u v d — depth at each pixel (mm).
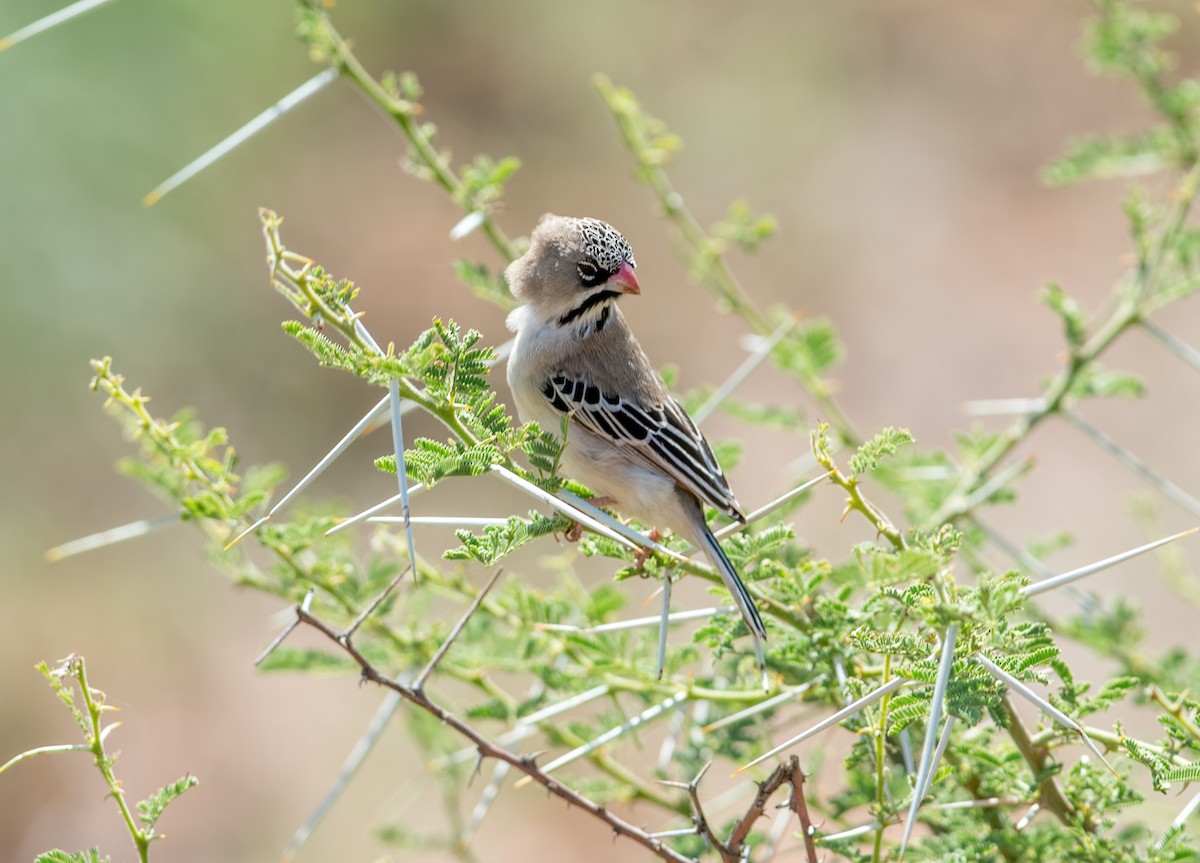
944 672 4738
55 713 14883
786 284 19453
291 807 14141
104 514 16656
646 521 8227
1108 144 9648
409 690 5812
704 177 20828
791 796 5324
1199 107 9547
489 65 22094
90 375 17578
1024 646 5125
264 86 20719
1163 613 14562
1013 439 8633
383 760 14125
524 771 5895
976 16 22859
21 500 16484
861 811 8164
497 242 8820
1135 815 7828
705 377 18391
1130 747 5508
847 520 15555
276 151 20391
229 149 7883
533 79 21969
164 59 19969
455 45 22203
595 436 8258
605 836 13953
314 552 8227
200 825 14023
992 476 9008
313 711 14977
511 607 7762
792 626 6680
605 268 8211
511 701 7840
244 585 7977
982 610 4898
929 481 8930
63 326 17750
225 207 19547
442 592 7902
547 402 8328
